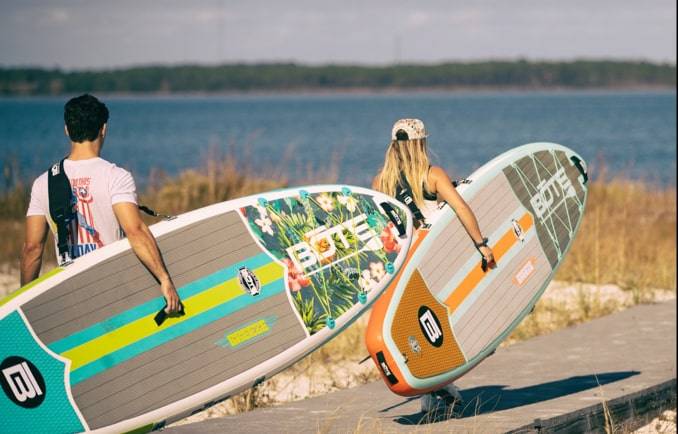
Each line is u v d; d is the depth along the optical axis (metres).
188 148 110.81
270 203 11.54
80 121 9.73
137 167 77.50
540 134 141.50
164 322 10.32
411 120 12.49
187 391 10.30
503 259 13.11
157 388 10.16
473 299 12.61
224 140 131.25
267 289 11.06
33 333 9.77
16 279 25.95
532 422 11.98
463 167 79.00
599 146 110.75
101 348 9.98
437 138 131.75
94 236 9.96
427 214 12.62
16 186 37.53
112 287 10.11
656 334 18.88
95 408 9.85
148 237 9.80
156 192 37.28
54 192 9.80
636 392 14.10
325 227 11.73
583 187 14.59
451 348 12.14
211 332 10.56
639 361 16.47
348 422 12.34
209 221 11.01
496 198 13.41
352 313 11.48
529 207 13.73
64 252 9.99
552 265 13.73
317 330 11.21
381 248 11.93
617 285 25.31
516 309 13.05
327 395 14.27
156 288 10.33
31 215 9.96
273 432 11.92
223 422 12.54
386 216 12.12
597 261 25.33
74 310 9.94
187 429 12.18
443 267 12.42
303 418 12.66
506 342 19.52
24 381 9.70
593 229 30.80
